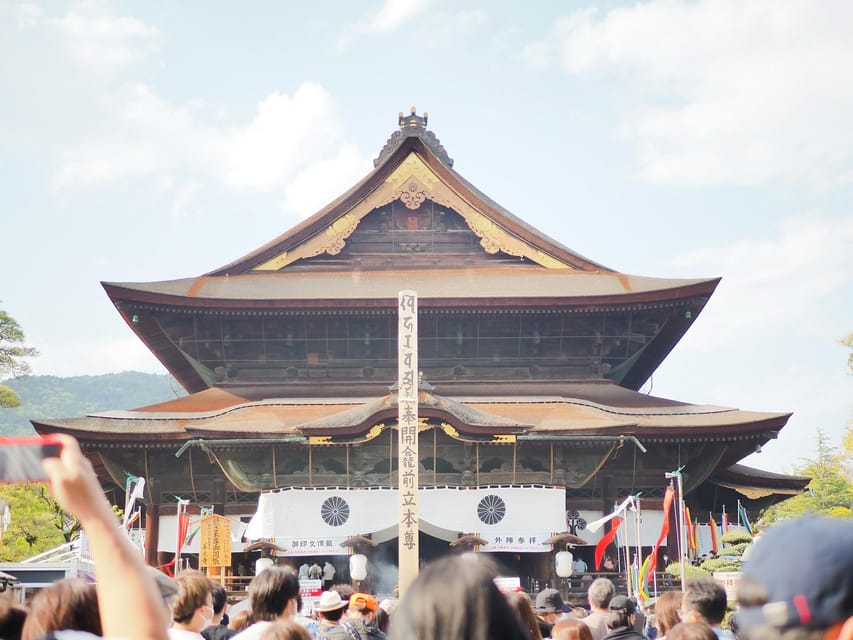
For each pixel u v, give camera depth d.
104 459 71.50
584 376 79.88
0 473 4.47
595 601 18.06
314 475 66.88
